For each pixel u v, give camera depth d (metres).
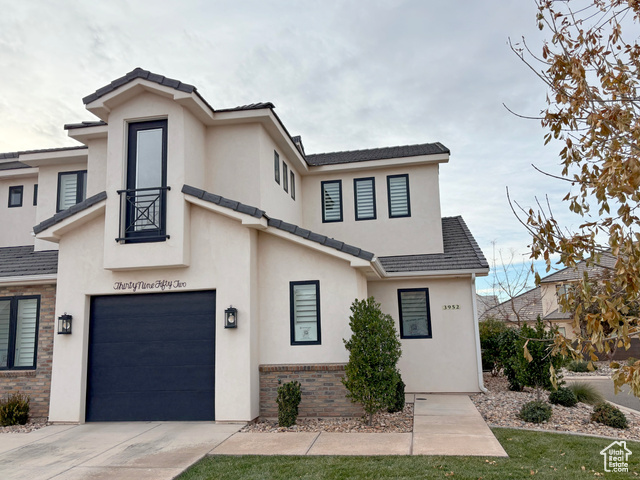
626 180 4.01
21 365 11.85
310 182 16.61
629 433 9.13
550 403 11.75
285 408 9.67
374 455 7.57
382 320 9.90
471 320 13.80
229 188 12.20
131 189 10.79
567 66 5.01
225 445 8.47
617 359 25.69
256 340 10.72
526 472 6.64
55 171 14.93
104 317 11.13
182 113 11.07
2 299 12.16
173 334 10.82
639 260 4.00
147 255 10.55
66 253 11.27
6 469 7.50
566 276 24.44
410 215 15.79
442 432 8.90
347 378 9.86
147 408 10.66
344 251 10.47
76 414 10.61
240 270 10.59
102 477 6.99
